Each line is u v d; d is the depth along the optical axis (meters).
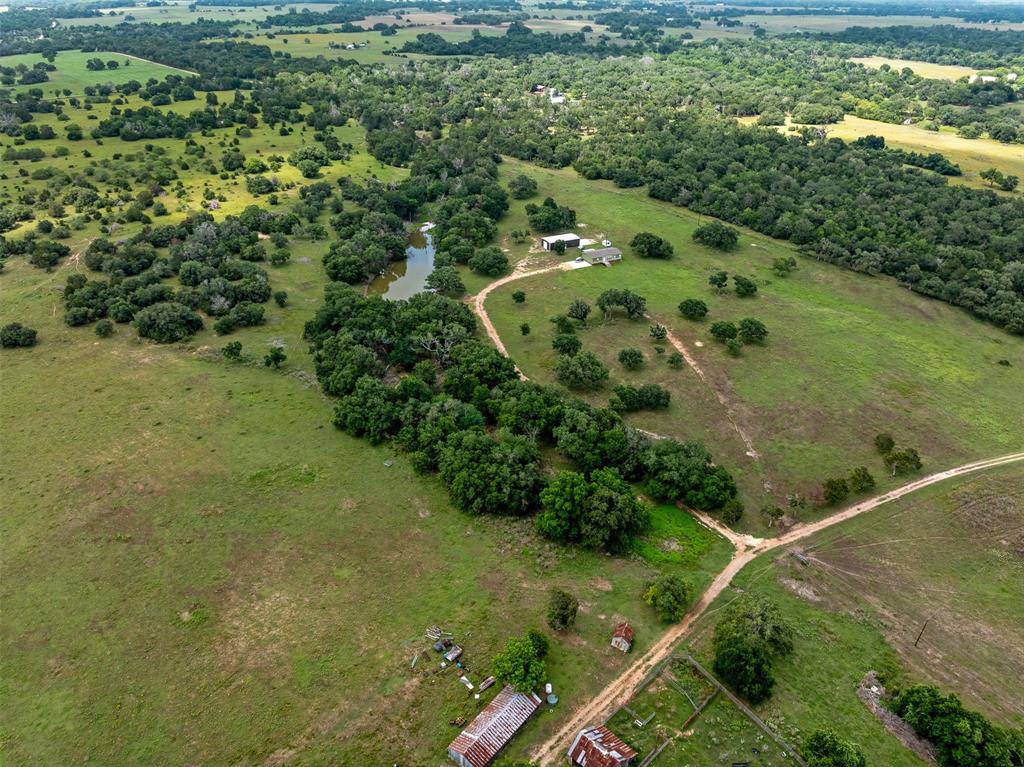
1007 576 79.94
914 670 67.50
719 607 74.19
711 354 127.50
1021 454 101.00
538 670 62.47
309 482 92.06
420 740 59.34
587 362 116.25
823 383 118.56
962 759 56.34
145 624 70.50
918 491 93.31
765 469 97.94
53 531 82.44
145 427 102.12
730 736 60.09
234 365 119.94
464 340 123.88
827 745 56.28
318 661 66.69
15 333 122.62
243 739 59.38
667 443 96.06
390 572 78.00
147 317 126.69
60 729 60.16
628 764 56.56
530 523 86.25
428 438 95.50
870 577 79.31
